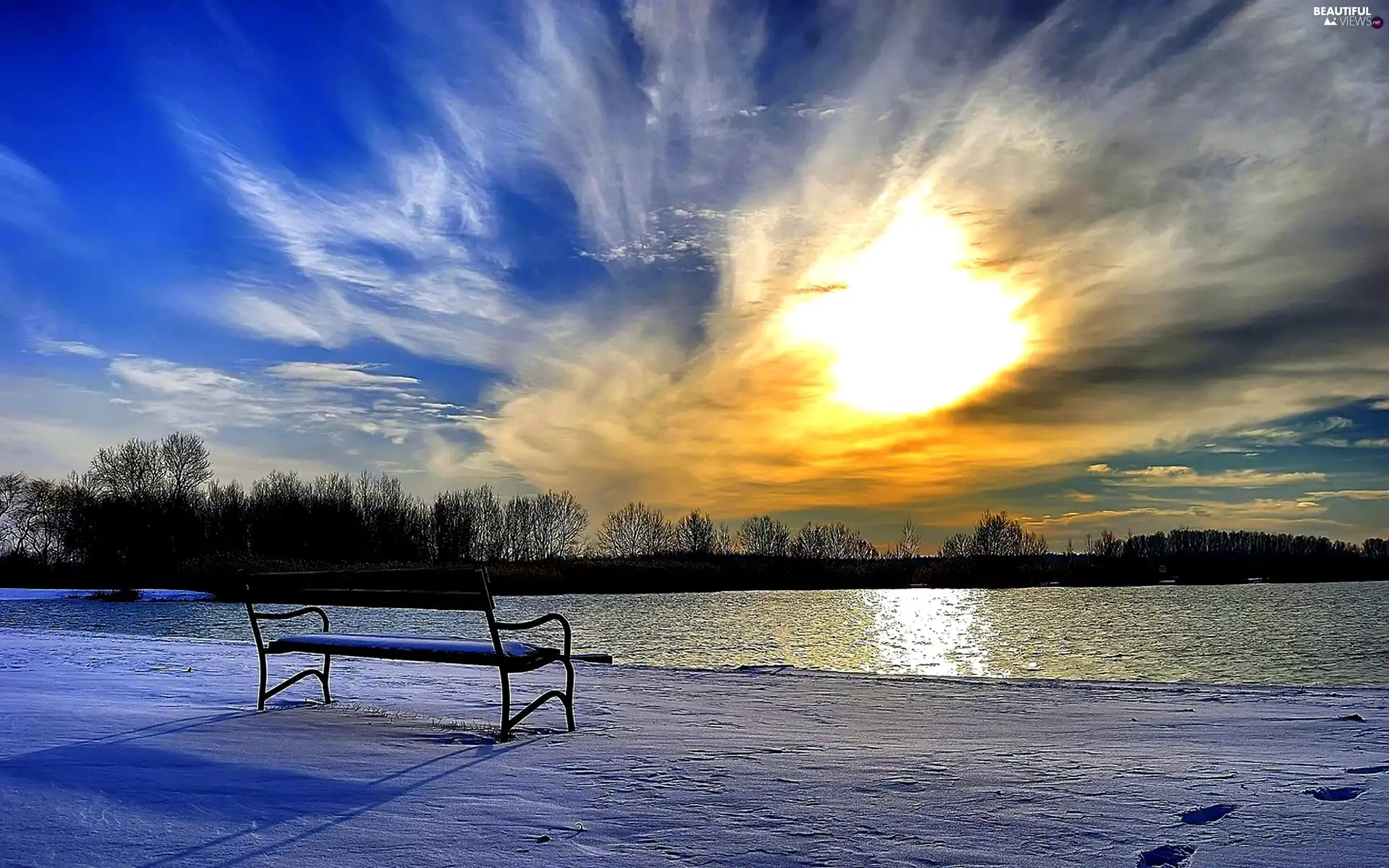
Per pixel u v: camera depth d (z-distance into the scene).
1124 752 6.45
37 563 81.94
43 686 9.62
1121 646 34.81
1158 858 3.84
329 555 87.44
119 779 5.16
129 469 80.00
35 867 3.69
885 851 3.96
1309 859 3.81
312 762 5.80
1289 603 72.12
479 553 101.94
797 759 6.07
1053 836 4.16
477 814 4.57
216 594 59.62
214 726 7.18
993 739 7.13
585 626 41.75
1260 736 7.31
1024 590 105.50
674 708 8.97
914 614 59.06
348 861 3.80
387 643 7.60
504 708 6.89
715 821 4.43
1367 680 23.36
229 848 3.96
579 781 5.31
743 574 95.06
